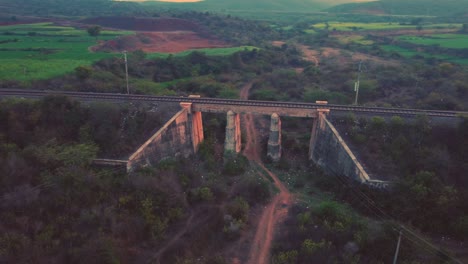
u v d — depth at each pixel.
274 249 29.16
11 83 57.47
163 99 49.53
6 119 40.25
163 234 29.80
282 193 40.03
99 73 67.38
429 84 68.00
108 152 39.19
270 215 35.22
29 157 33.41
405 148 39.31
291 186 41.91
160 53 104.00
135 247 28.19
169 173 37.97
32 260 24.33
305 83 80.69
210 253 29.14
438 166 36.12
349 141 41.47
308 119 63.16
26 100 43.03
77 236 27.14
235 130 48.34
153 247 28.58
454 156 37.97
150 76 81.44
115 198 31.92
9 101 42.44
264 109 47.00
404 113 44.75
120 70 78.31
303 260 26.83
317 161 46.03
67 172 31.70
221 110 47.69
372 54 112.69
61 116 41.66
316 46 139.38
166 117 45.56
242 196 37.03
